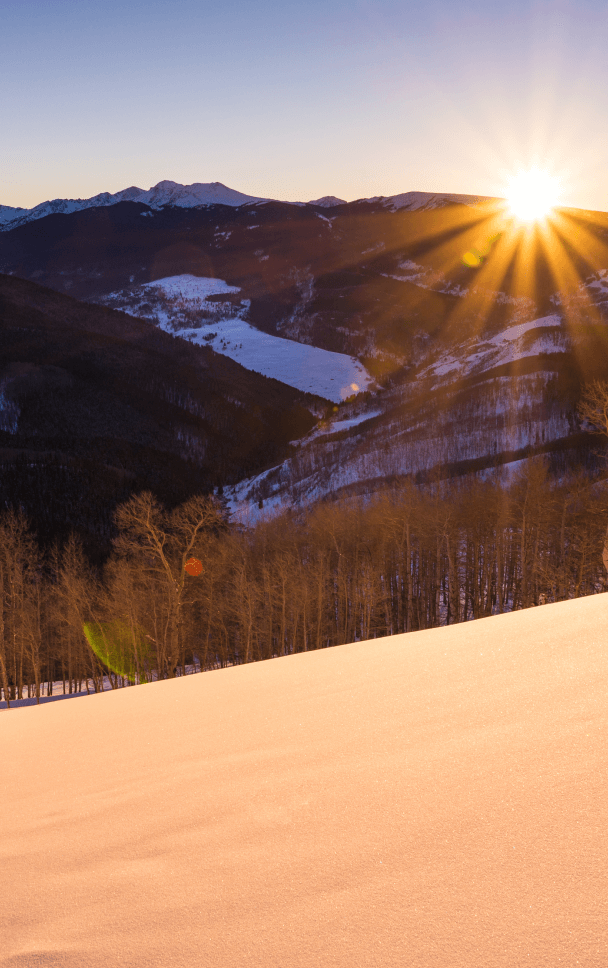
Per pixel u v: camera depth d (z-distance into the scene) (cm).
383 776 216
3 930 170
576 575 4116
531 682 273
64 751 422
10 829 273
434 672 338
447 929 125
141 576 3384
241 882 167
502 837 156
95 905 174
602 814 155
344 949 126
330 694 366
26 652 4284
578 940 112
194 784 267
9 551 4728
